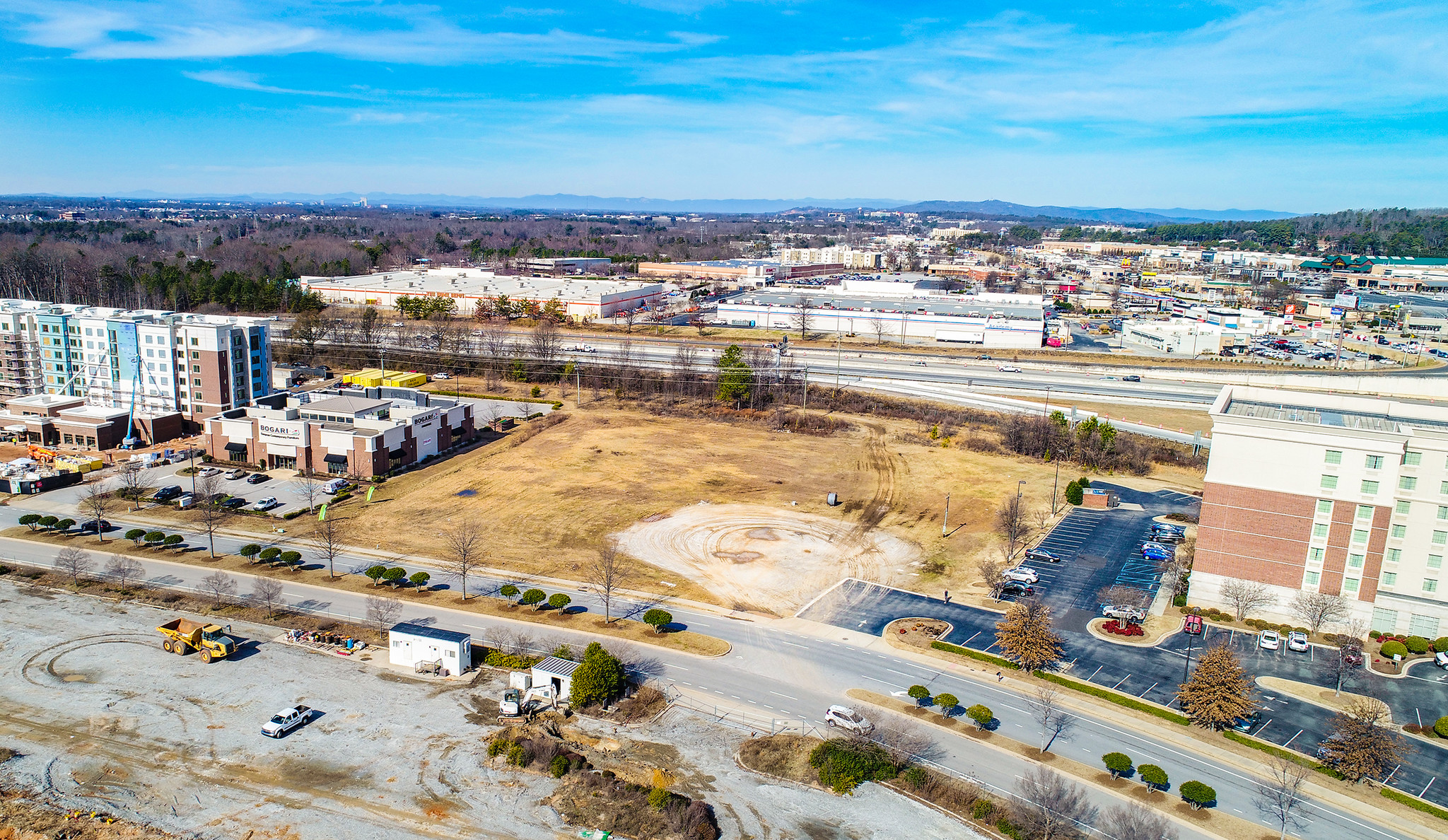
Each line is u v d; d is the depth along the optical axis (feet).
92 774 238.27
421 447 533.96
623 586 373.40
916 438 617.21
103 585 354.95
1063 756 262.06
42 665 294.87
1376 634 333.62
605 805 232.53
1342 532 334.03
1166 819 232.94
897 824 231.50
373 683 292.81
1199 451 578.66
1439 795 245.86
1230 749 266.16
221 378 551.59
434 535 422.41
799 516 462.19
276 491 473.67
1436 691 299.58
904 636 335.67
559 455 557.33
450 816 226.79
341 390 577.02
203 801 228.63
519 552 404.98
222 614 335.26
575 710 279.49
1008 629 316.19
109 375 568.41
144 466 499.51
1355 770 247.09
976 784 247.50
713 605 358.64
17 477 459.32
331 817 224.12
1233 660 279.28
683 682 298.56
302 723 266.16
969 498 494.59
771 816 232.53
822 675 306.14
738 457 563.48
